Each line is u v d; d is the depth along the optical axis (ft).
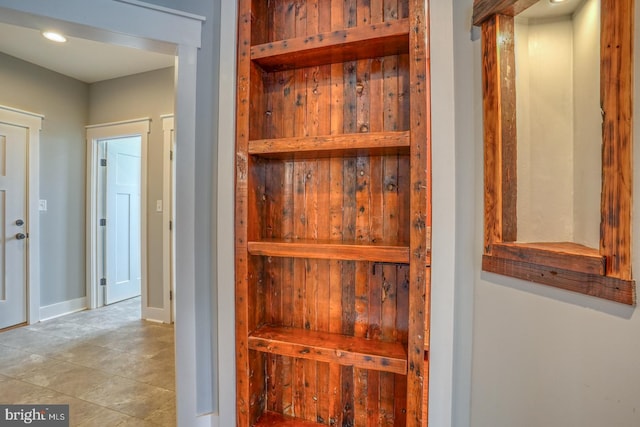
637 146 2.34
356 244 4.68
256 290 5.23
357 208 5.04
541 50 3.76
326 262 5.18
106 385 6.98
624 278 2.40
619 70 2.40
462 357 4.23
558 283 2.94
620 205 2.43
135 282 14.03
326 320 5.17
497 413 3.66
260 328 5.26
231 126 5.05
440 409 4.27
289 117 5.33
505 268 3.52
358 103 5.02
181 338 5.21
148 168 11.23
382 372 4.91
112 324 10.70
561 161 3.73
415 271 4.24
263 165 5.37
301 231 5.30
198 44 5.34
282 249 4.75
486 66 3.69
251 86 5.03
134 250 14.01
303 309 5.29
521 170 3.71
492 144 3.64
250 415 5.02
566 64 3.75
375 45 4.59
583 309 2.71
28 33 8.69
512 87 3.62
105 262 12.72
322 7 5.11
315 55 4.87
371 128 4.95
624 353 2.39
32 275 10.65
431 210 4.27
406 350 4.58
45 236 11.04
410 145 4.25
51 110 11.12
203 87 5.34
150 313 11.16
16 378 7.23
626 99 2.38
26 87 10.45
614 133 2.45
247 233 4.94
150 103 11.20
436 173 4.25
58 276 11.44
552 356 3.00
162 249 11.03
